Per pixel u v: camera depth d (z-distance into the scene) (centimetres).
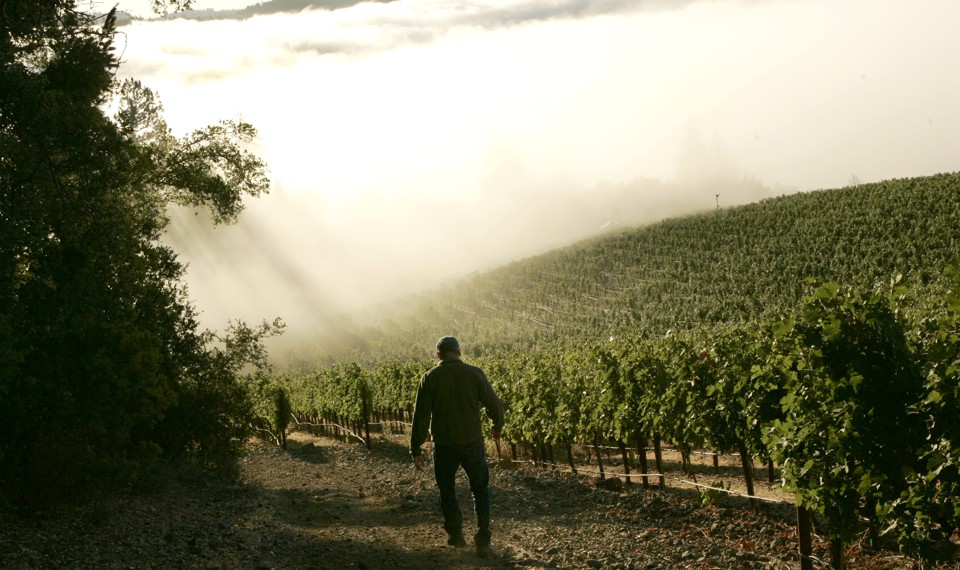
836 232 6575
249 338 1786
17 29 1330
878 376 604
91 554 768
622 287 8000
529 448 2517
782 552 809
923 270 4888
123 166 1513
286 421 3328
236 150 2114
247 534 933
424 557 764
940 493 545
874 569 740
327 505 1282
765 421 941
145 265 1509
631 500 1151
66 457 936
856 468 608
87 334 1033
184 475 1510
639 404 1507
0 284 1083
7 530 834
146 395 1119
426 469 1802
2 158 1278
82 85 1469
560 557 755
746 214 8588
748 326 1430
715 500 1067
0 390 872
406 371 3469
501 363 3009
